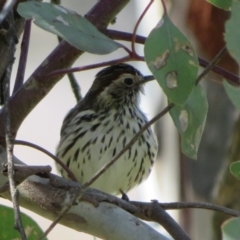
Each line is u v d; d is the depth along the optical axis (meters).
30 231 6.84
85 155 12.07
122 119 12.17
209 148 11.46
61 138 12.55
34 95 7.86
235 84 7.15
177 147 11.91
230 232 4.98
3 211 6.93
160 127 12.21
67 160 12.24
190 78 5.19
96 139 12.02
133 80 12.41
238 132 11.10
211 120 11.37
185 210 11.70
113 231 6.52
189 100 5.71
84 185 6.18
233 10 4.89
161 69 5.17
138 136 6.01
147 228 6.50
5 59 7.76
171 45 5.24
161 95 12.16
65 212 6.16
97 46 5.62
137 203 7.21
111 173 12.06
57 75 7.14
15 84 7.96
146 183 12.54
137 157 12.09
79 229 6.67
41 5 5.59
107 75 12.59
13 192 5.67
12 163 5.89
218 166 11.41
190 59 5.22
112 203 6.67
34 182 6.75
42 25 5.50
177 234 7.07
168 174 12.05
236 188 11.18
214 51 10.73
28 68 19.39
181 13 10.95
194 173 11.65
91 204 6.63
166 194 12.02
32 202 6.73
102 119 12.19
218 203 11.33
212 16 10.76
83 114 12.37
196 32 10.80
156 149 12.16
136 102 12.45
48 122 21.03
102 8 7.70
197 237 11.55
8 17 7.36
